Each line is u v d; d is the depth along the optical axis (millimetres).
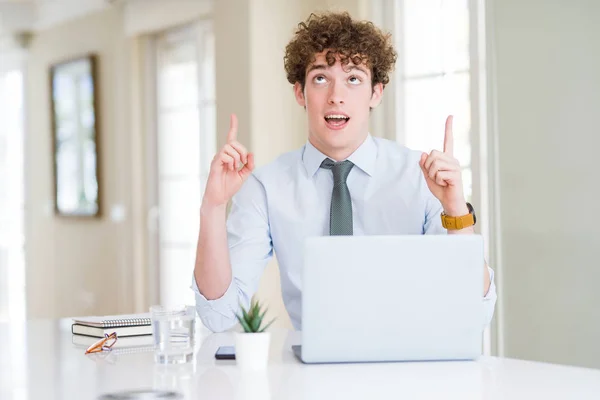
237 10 4652
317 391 1469
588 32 3398
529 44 3607
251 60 4559
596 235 3385
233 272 2289
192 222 5547
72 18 6582
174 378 1608
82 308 6566
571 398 1411
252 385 1526
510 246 3682
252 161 1982
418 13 4230
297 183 2400
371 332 1706
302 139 4766
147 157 5887
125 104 5980
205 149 5391
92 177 6367
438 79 4137
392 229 2398
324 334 1704
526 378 1576
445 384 1522
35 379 1649
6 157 7500
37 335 2289
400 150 2457
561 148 3494
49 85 6879
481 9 3844
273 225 2404
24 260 7359
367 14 4402
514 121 3670
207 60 5359
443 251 1700
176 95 5672
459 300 1714
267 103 4613
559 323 3510
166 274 5801
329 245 1684
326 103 2236
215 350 1949
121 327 2156
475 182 3854
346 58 2207
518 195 3652
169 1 5480
